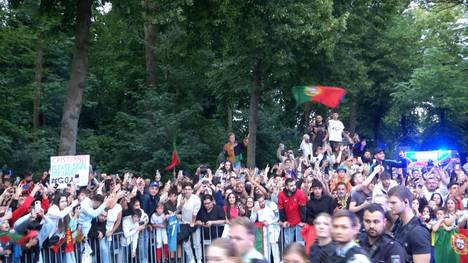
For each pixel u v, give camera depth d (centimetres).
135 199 1285
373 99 3847
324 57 2288
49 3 1820
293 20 2050
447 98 3347
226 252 423
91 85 2931
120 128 2716
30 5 2167
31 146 2192
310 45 2161
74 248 1146
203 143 2698
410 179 1556
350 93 2666
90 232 1192
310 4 2080
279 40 2145
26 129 2470
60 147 1717
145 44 2811
